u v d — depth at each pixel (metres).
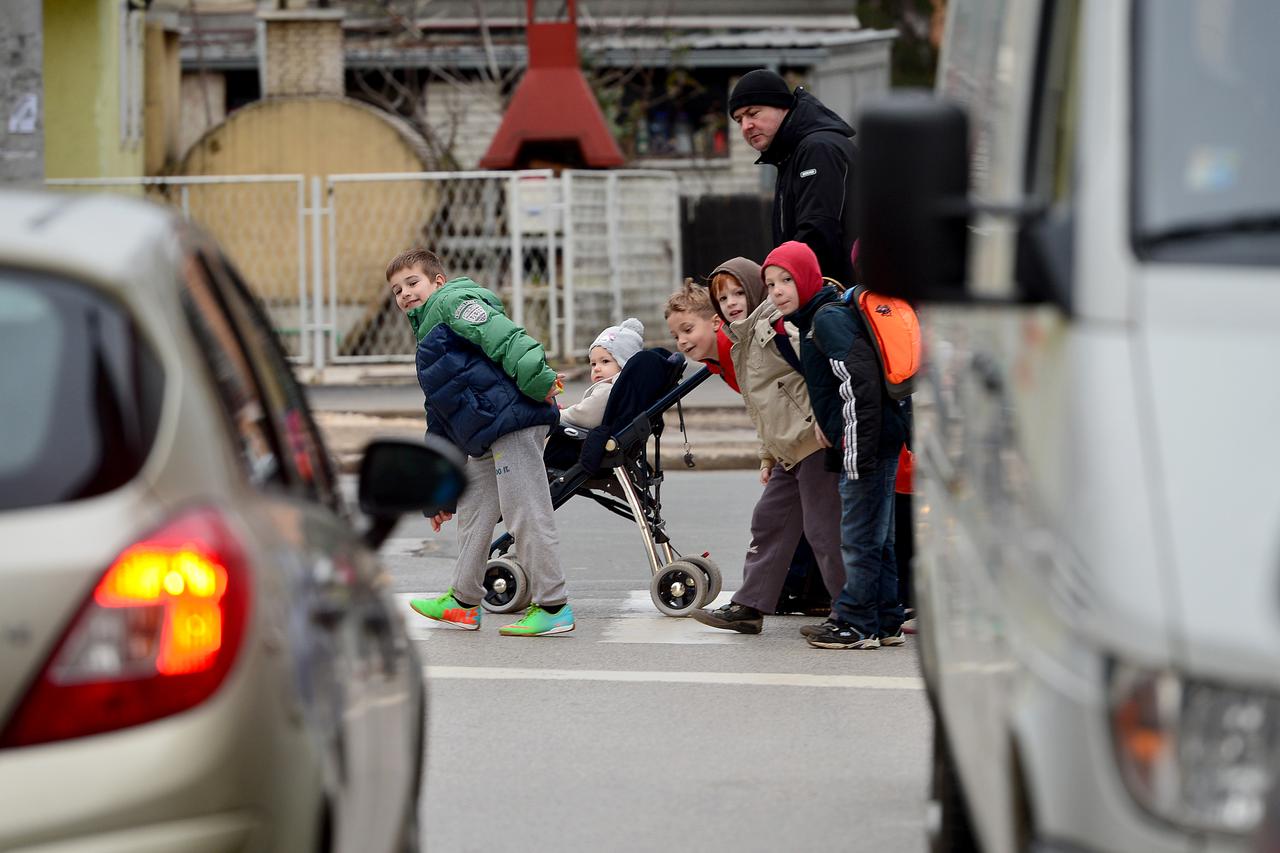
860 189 8.67
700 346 22.77
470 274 52.66
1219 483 7.16
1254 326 7.57
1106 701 7.17
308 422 11.12
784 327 21.12
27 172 42.81
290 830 7.79
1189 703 6.97
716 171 78.31
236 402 8.80
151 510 7.62
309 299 53.09
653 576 23.42
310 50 64.31
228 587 7.62
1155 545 7.12
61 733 7.34
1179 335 7.59
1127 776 7.10
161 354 7.96
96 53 60.22
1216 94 8.47
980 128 11.69
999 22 11.20
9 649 7.35
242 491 8.22
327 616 8.70
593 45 76.38
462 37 76.19
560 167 58.72
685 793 15.41
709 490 34.97
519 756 16.66
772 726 17.75
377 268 53.62
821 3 83.00
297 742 7.90
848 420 19.95
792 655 21.05
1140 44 8.65
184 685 7.45
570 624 22.30
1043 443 8.05
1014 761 8.07
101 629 7.42
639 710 18.44
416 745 10.88
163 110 68.81
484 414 21.61
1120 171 8.25
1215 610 6.96
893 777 15.90
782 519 22.08
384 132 61.28
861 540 20.98
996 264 9.93
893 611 21.69
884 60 85.00
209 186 52.88
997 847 8.75
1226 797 6.93
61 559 7.42
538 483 22.00
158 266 8.36
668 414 43.03
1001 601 8.93
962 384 11.20
